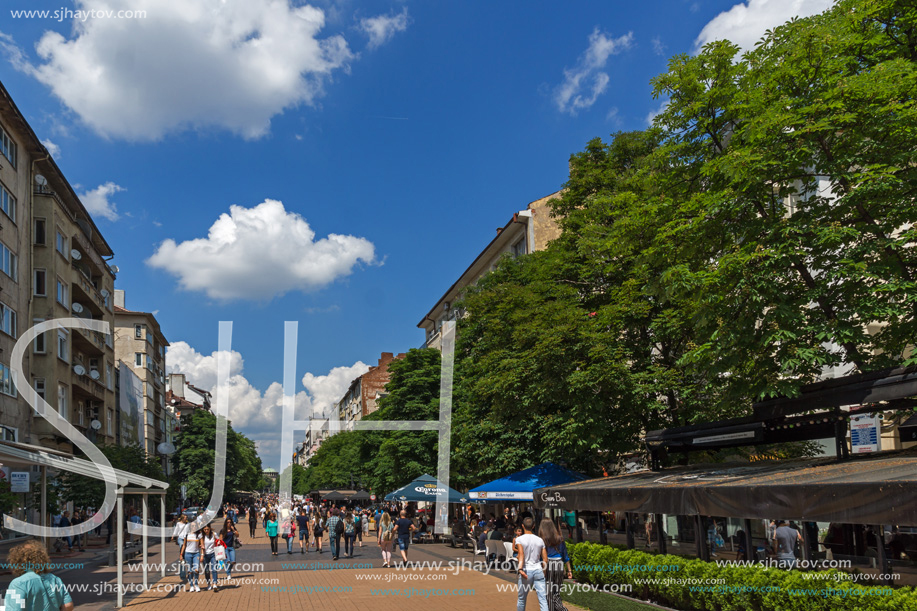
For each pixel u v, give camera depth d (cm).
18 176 3191
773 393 1227
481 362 2591
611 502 1445
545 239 4222
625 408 2005
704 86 1533
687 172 1602
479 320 2919
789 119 1234
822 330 1241
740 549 1123
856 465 1032
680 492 1180
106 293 4778
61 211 3697
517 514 2709
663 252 1513
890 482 764
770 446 2159
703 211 1391
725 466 1495
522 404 2238
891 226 1284
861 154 1262
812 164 1286
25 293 3231
